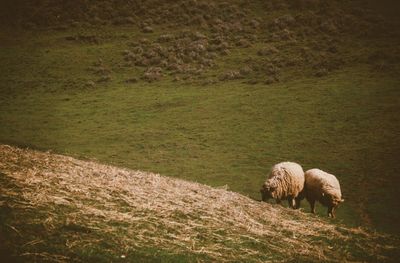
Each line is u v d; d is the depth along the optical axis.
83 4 106.12
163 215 11.93
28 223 9.48
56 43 89.81
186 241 10.64
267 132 46.84
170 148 43.25
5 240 8.55
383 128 45.22
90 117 55.16
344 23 91.31
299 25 92.62
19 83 71.38
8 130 48.00
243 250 10.80
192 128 49.50
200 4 105.31
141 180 15.30
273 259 10.64
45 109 58.97
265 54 80.19
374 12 97.19
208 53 82.69
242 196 16.69
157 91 66.62
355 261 11.59
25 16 101.44
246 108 54.97
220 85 67.62
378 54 71.19
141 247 9.74
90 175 14.30
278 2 104.00
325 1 101.94
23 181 11.98
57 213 10.38
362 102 52.78
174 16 101.69
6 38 91.94
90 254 8.85
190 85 68.88
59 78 73.81
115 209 11.58
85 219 10.46
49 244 8.84
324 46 81.00
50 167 14.16
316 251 11.77
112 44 89.25
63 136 46.88
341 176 35.12
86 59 82.12
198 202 13.90
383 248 13.15
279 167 19.48
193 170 36.69
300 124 48.44
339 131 45.62
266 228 12.92
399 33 84.00
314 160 38.91
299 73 69.31
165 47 86.81
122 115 55.69
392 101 52.22
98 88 69.75
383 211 27.81
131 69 77.88
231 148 43.03
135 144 44.53
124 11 103.75
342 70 67.81
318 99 55.47
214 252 10.30
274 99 57.44
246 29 93.25
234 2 106.94
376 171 35.72
